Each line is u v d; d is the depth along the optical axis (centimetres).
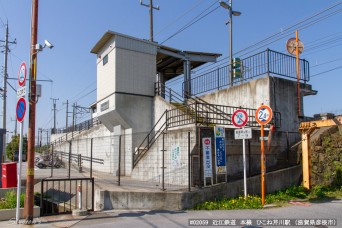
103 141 2228
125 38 1908
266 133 1445
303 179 1327
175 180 1324
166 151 1390
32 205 930
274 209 1055
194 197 1095
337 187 1391
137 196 1098
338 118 1341
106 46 2000
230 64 1764
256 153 1416
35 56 978
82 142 2667
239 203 1110
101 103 2034
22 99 937
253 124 1519
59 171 2264
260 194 1264
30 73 967
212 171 1234
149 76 1972
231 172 1329
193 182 1230
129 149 1856
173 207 1076
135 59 1933
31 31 988
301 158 1432
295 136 1577
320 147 1452
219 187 1166
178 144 1323
